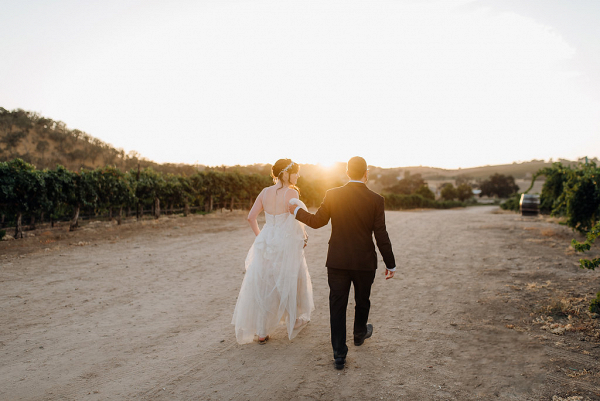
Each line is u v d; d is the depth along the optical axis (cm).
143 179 1487
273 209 339
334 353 289
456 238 1014
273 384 265
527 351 313
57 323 393
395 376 276
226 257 759
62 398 247
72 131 8706
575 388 254
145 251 816
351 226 297
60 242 922
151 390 257
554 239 918
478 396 247
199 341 348
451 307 439
